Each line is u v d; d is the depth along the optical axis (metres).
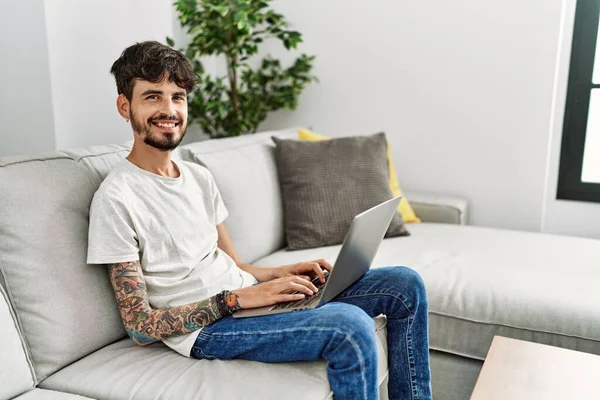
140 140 1.41
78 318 1.31
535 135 2.59
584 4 2.54
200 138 3.16
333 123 3.02
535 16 2.49
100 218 1.30
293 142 2.26
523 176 2.66
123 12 2.41
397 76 2.81
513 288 1.71
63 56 2.15
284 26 2.93
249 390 1.15
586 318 1.56
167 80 1.38
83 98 2.26
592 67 2.58
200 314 1.31
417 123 2.82
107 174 1.51
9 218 1.26
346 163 2.25
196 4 2.49
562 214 2.74
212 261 1.53
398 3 2.74
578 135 2.66
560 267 1.88
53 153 1.45
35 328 1.26
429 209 2.58
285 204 2.20
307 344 1.21
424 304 1.50
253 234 2.01
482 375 1.23
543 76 2.53
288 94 2.87
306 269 1.57
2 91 2.23
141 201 1.38
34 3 2.06
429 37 2.71
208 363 1.28
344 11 2.86
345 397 1.19
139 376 1.23
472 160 2.74
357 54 2.88
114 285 1.31
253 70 3.12
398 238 2.27
